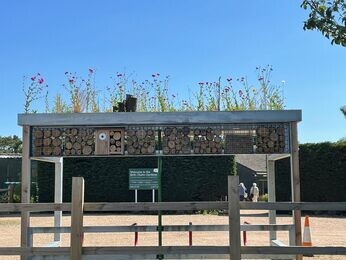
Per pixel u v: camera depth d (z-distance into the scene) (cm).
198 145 880
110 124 866
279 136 874
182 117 857
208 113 856
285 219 2373
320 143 2880
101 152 875
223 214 2586
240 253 668
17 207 678
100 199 2966
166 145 880
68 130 880
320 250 675
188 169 2972
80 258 666
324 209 683
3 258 1148
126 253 675
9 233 1803
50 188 2977
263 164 4666
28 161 865
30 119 861
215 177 2966
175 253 676
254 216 2462
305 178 2900
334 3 797
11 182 3131
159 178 1017
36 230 880
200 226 845
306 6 812
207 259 863
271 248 674
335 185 2819
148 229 850
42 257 795
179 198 2948
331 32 798
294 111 855
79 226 669
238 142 878
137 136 880
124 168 2978
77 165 2975
